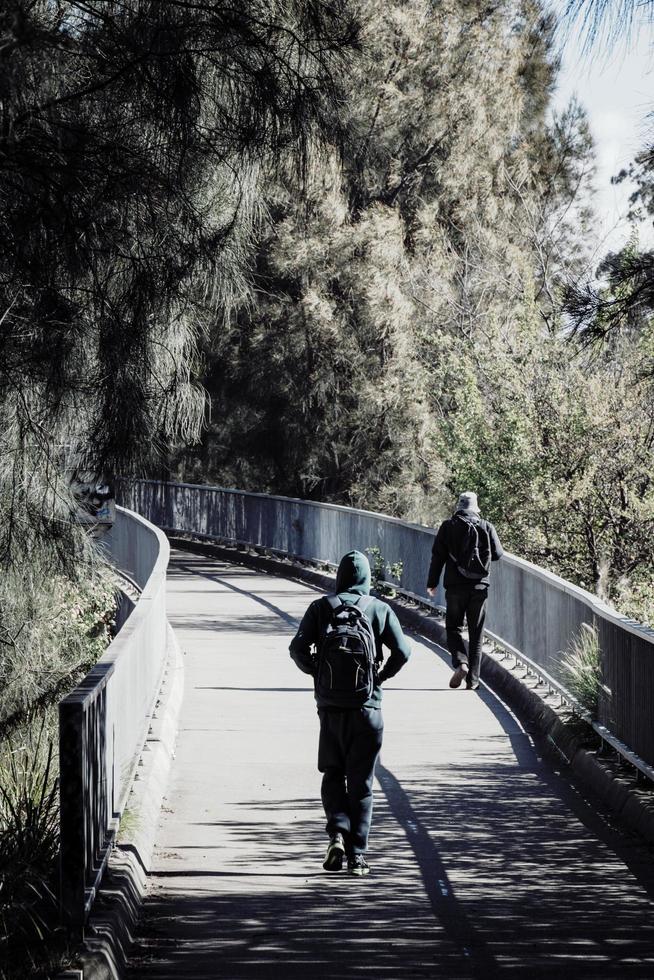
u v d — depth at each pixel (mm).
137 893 8766
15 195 7621
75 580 11195
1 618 11203
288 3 7668
